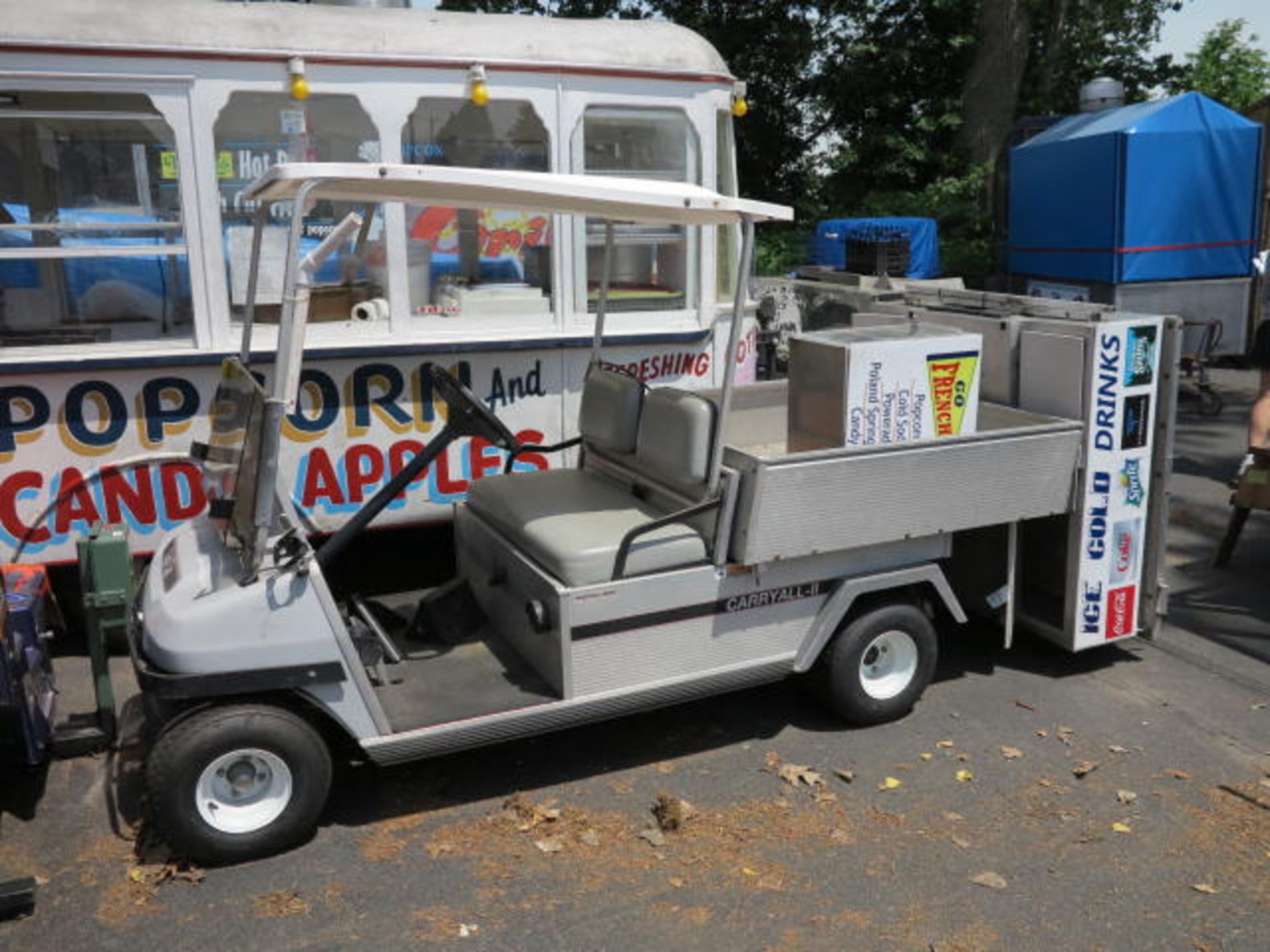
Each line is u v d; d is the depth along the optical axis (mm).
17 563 4777
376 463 5211
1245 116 12703
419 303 5238
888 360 4055
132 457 4852
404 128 5090
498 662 3936
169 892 3209
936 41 18391
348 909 3135
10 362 4594
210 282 4863
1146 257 11148
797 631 3969
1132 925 3068
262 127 4879
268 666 3254
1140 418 4410
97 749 3998
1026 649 4938
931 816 3609
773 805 3672
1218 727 4223
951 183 16500
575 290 5492
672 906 3146
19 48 4441
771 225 17578
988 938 3010
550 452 4699
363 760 3611
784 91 19562
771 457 3693
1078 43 19734
